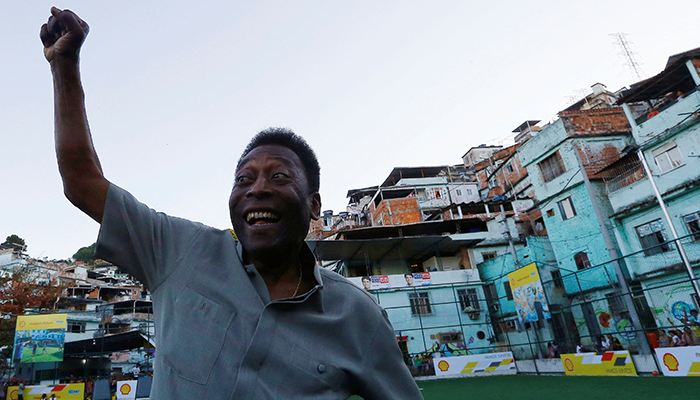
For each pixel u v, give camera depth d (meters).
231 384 0.88
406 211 39.59
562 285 24.61
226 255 1.11
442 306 26.61
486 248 29.48
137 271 1.06
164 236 1.11
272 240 1.08
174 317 0.99
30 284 31.33
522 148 28.09
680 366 12.53
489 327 26.34
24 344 21.36
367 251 28.45
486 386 16.56
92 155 1.10
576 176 24.28
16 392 19.81
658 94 21.72
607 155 24.69
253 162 1.16
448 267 30.05
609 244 18.61
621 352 14.73
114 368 34.22
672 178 19.23
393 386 1.17
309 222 1.23
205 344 0.93
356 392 1.14
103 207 1.05
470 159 50.34
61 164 1.05
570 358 17.08
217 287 1.02
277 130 1.28
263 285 1.06
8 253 44.75
